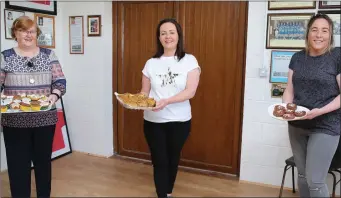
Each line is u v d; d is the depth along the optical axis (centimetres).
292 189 269
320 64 177
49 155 215
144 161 334
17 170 205
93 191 261
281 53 257
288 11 252
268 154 275
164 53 221
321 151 179
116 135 350
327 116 178
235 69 285
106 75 334
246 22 275
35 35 201
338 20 238
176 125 216
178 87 213
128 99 203
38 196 217
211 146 306
